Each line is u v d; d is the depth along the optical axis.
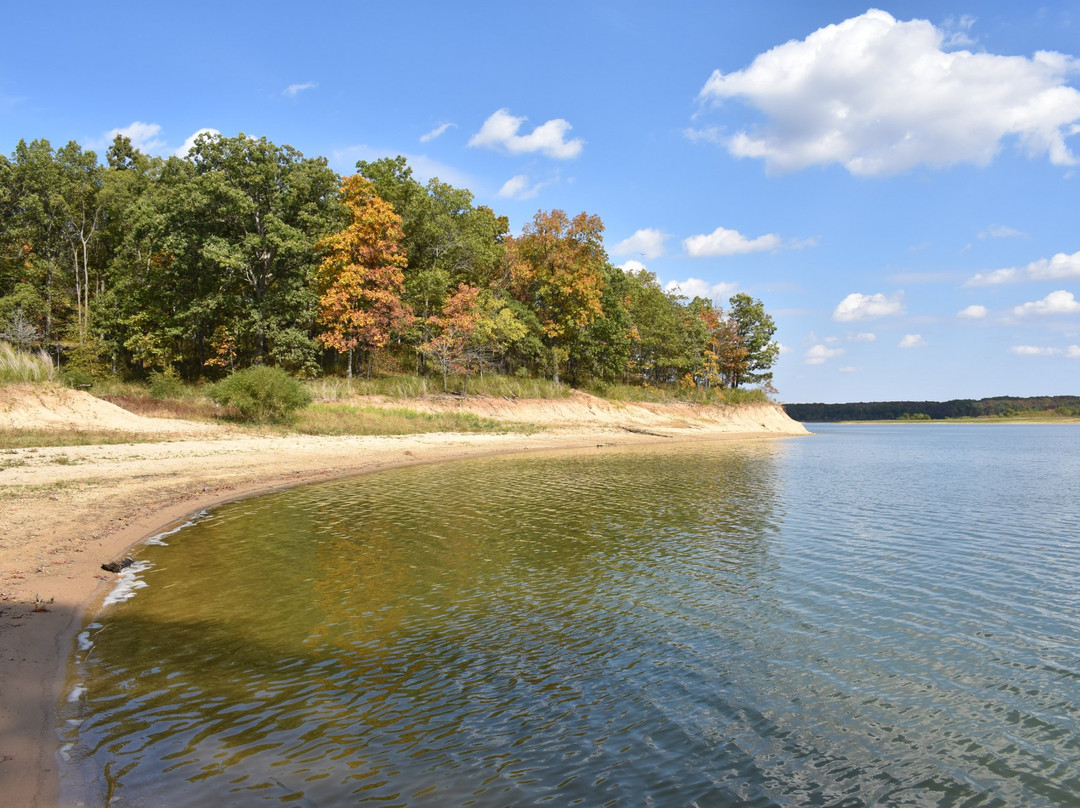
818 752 5.98
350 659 7.72
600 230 56.56
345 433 33.59
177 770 5.30
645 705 6.78
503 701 6.78
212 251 37.19
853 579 11.54
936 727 6.47
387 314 42.56
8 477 17.45
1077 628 9.20
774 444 53.00
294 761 5.52
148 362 39.47
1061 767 5.82
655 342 66.12
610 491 21.50
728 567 12.22
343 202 43.19
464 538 14.13
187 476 20.25
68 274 47.88
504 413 47.47
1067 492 23.92
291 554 12.45
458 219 53.56
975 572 12.10
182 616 8.98
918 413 170.12
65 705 6.32
